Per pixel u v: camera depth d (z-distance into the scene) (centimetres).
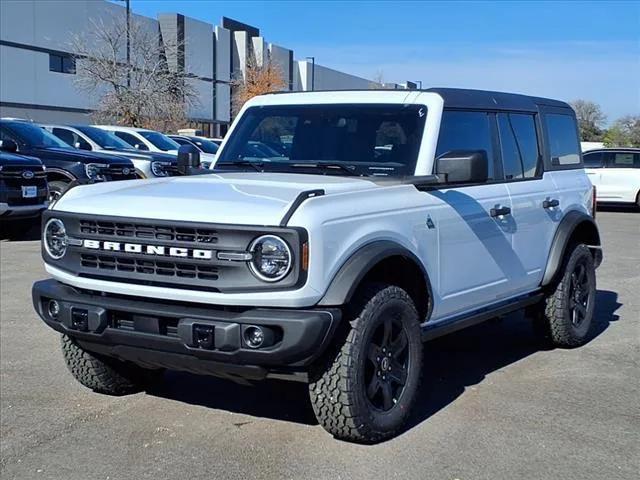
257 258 408
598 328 773
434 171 526
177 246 421
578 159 743
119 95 3753
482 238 560
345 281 422
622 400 551
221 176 530
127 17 3906
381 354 462
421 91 557
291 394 559
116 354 463
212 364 425
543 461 445
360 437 452
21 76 3925
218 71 5197
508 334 746
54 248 473
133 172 1488
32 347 668
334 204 434
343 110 569
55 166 1392
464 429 491
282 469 430
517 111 643
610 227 1794
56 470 430
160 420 505
